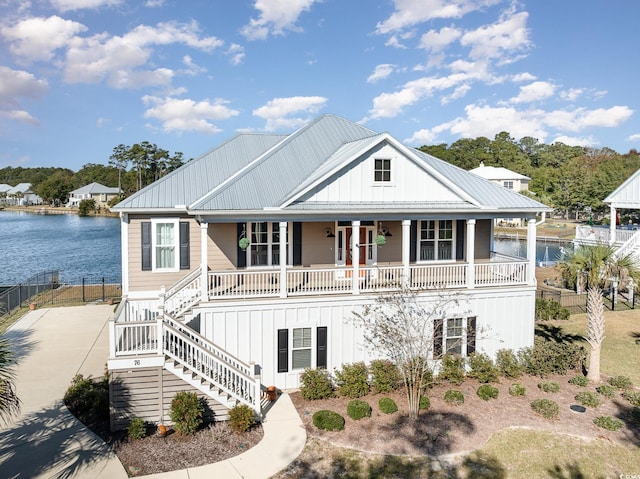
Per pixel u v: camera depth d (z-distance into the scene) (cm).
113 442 1270
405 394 1586
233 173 2017
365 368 1628
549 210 1878
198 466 1161
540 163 12075
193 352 1462
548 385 1609
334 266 1975
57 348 1988
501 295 1828
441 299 1730
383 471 1145
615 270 1653
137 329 1495
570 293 2925
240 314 1588
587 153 12950
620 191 3450
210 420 1403
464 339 1767
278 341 1623
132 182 12269
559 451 1240
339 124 2294
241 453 1225
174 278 1823
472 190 1962
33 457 1185
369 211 1697
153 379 1353
